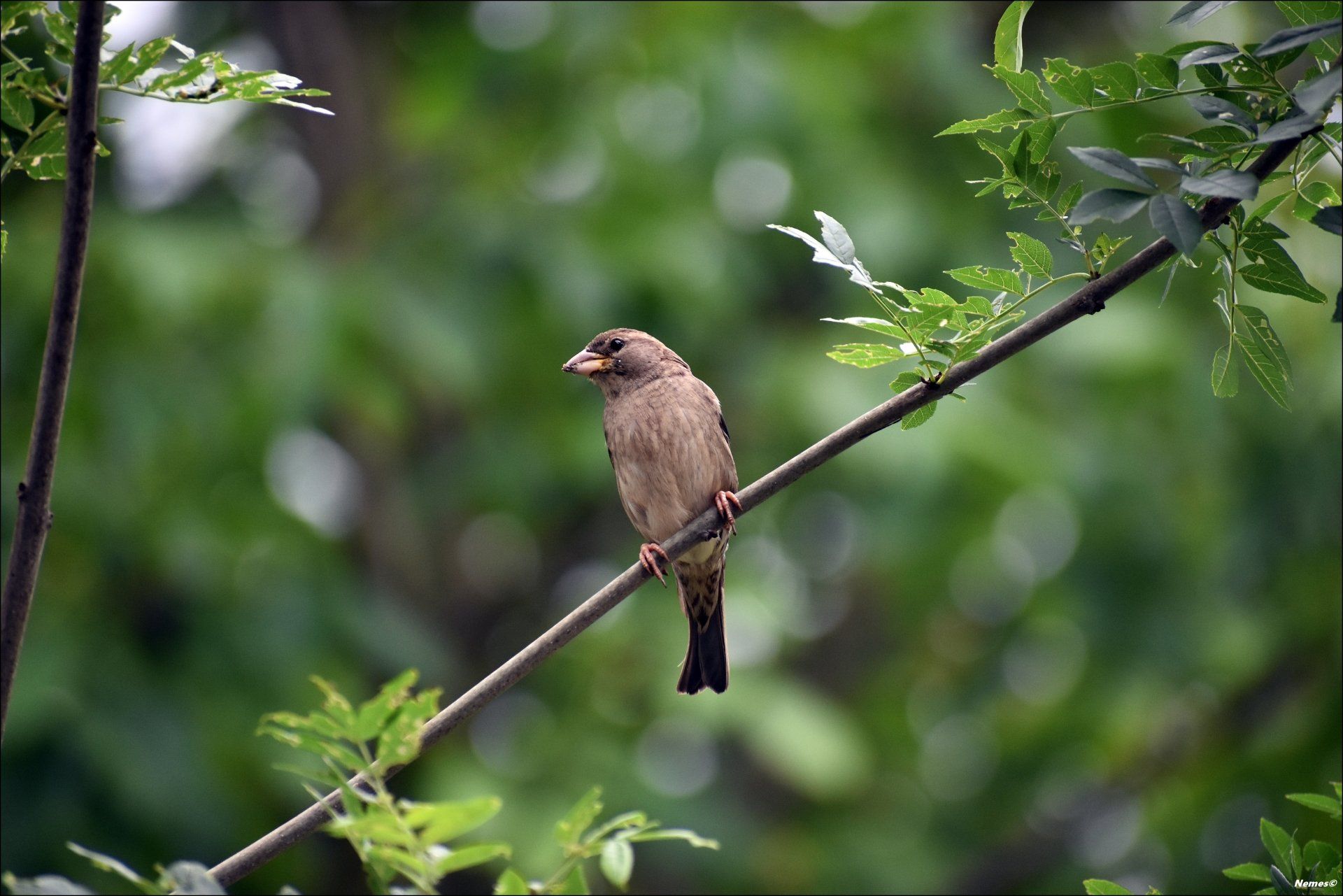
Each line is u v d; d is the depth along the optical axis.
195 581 11.19
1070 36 15.08
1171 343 12.70
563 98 13.84
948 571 13.64
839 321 5.08
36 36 7.21
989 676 14.66
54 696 10.02
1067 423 13.16
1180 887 12.08
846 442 5.45
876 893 13.60
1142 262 4.98
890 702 15.27
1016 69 4.73
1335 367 11.66
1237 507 12.27
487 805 3.56
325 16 15.01
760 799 15.09
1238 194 3.83
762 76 13.25
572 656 13.87
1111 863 13.78
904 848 14.13
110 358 11.38
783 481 5.46
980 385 12.89
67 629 10.47
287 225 14.76
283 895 3.80
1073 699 14.00
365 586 13.34
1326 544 11.86
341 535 14.66
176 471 11.66
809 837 14.20
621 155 13.51
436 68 14.43
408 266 13.05
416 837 3.66
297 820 4.62
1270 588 12.41
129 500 11.18
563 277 12.95
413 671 3.54
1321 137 4.35
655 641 13.38
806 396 12.70
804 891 13.60
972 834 14.60
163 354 11.55
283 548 11.98
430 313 12.58
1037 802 14.43
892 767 15.05
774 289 14.33
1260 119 4.40
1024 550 14.28
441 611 15.12
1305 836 11.27
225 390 11.59
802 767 12.08
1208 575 12.59
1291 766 11.88
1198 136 4.44
